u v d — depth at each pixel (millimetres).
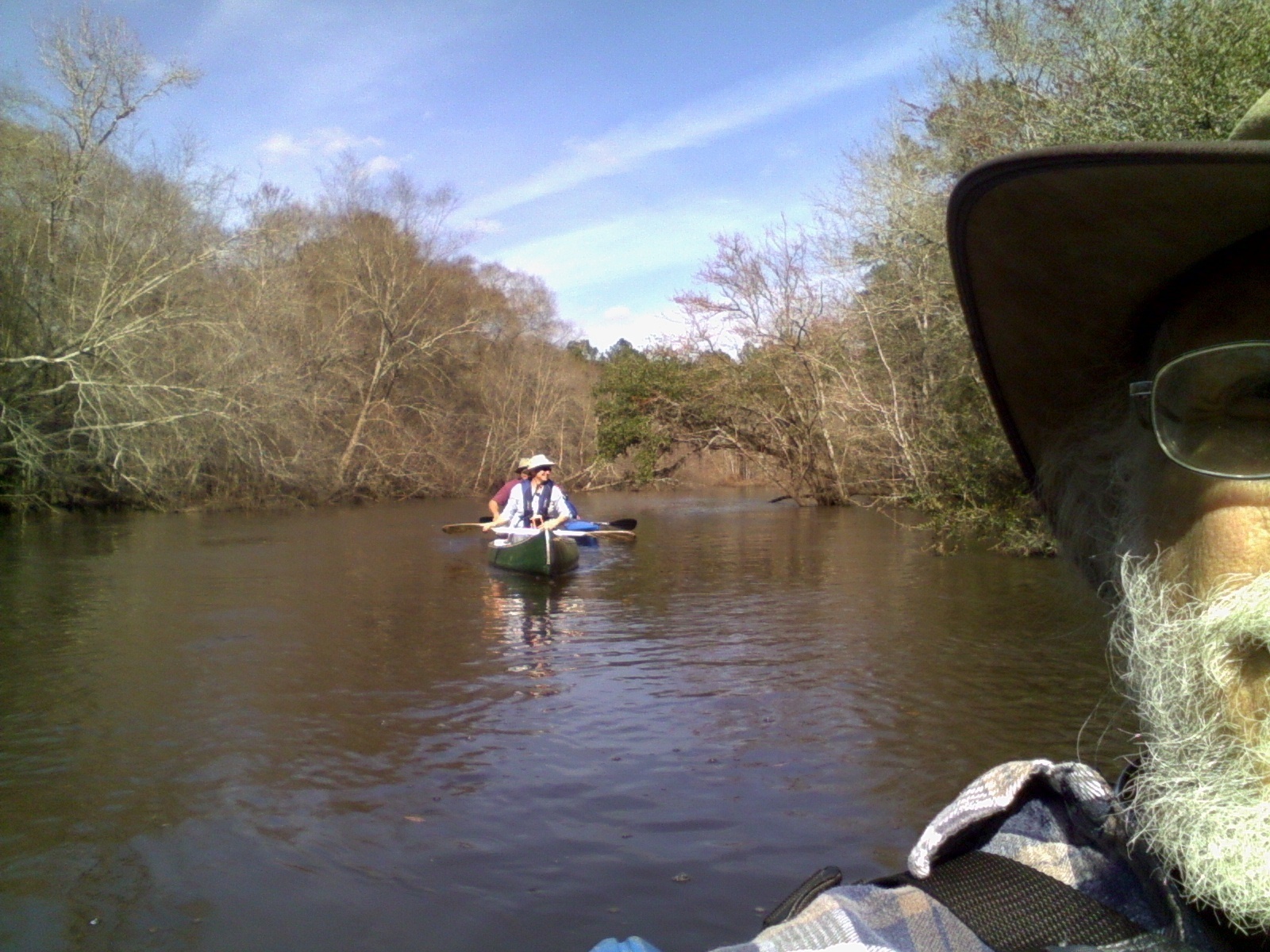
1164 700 690
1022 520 10844
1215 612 643
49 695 5781
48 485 20297
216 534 16938
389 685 5992
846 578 10438
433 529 18062
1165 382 694
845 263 16594
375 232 28562
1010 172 704
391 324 28219
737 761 4422
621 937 2898
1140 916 781
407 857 3490
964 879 848
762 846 3502
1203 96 6836
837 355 19641
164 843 3648
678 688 5797
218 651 7012
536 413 32906
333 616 8531
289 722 5195
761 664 6379
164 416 19438
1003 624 7488
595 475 32531
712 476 34750
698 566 12023
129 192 20391
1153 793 729
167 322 20281
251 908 3133
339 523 19641
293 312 25203
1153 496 736
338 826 3777
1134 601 740
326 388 26344
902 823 3678
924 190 12930
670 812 3830
